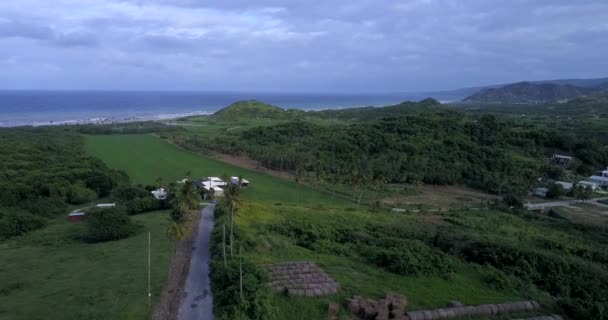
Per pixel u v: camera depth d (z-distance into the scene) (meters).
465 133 176.25
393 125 179.50
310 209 98.56
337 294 51.84
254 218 84.31
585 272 66.75
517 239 86.12
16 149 140.62
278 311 46.56
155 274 56.31
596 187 141.88
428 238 81.38
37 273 57.38
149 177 135.88
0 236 75.38
